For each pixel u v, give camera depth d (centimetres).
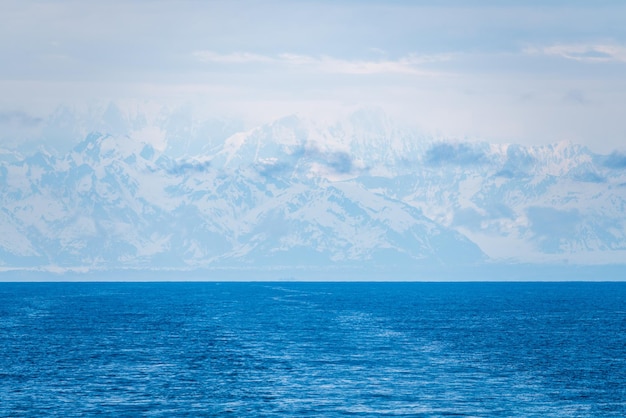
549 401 18350
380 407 17738
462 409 17575
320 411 17375
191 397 18712
